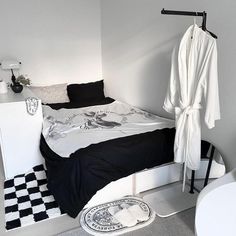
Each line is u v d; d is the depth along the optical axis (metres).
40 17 3.53
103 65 4.15
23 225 1.98
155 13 2.82
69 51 3.87
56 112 3.14
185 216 2.07
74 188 1.93
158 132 2.40
